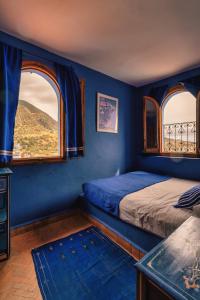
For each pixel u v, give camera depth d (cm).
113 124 339
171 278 61
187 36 204
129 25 184
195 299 52
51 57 240
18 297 126
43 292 130
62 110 257
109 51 238
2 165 195
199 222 107
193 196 162
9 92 196
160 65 281
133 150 391
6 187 163
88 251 178
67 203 267
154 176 309
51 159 246
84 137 288
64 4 155
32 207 229
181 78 311
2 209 164
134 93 389
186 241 85
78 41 214
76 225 235
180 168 310
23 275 146
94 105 304
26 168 222
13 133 200
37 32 196
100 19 174
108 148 332
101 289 133
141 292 66
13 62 198
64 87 249
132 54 246
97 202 227
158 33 197
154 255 74
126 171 373
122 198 196
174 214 152
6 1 151
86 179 294
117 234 196
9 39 200
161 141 349
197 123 281
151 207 169
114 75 323
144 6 157
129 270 152
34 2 152
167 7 159
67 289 133
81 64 278
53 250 179
